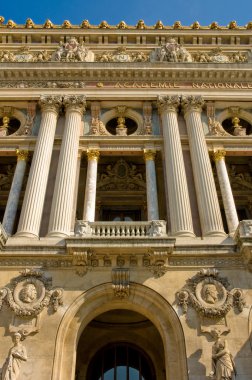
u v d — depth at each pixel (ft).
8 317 54.08
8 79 85.30
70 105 80.89
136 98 83.25
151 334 69.77
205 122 81.71
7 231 65.82
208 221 64.64
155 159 80.18
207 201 66.85
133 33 97.71
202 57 95.09
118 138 78.02
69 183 68.59
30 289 55.72
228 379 46.65
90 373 68.90
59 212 64.44
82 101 81.30
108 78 86.07
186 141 78.43
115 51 96.37
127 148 77.51
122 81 86.07
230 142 78.48
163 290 56.59
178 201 66.69
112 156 85.81
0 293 55.83
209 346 51.72
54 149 76.59
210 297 55.31
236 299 55.57
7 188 88.33
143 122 81.61
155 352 69.21
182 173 70.79
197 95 83.15
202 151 74.18
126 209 87.10
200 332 52.90
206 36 98.63
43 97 81.46
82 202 81.46
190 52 96.84
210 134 79.41
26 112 83.41
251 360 50.44
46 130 76.64
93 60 93.45
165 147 75.92
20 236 61.41
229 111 84.23
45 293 55.72
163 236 57.98
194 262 58.95
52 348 51.47
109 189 87.66
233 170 89.97
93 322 69.56
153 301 56.75
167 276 57.98
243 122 86.02
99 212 85.97
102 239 57.36
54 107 80.43
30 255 58.49
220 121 82.64
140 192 87.15
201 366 50.11
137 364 70.33
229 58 95.76
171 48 92.84
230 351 51.13
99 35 97.45
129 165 88.53
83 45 96.12
